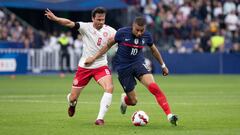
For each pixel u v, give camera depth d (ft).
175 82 276.00
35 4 351.05
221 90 222.48
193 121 121.19
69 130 107.04
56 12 377.50
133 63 117.91
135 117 114.11
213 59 363.56
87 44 121.39
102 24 120.47
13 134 101.50
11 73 320.09
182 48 364.99
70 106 123.75
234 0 395.55
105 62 120.78
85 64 118.11
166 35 369.71
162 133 102.68
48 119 124.88
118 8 362.94
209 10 390.42
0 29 337.11
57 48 341.62
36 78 305.32
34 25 377.30
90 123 118.11
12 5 344.28
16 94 200.64
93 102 168.86
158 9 376.68
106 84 117.91
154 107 153.48
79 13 384.47
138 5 386.52
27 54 328.29
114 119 126.00
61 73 327.67
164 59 353.92
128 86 119.75
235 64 367.45
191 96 192.54
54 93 205.36
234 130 106.32
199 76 334.85
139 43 117.19
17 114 134.51
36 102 168.04
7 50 318.24
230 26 384.68
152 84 114.32
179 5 385.91
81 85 121.70
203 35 371.35
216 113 137.28
